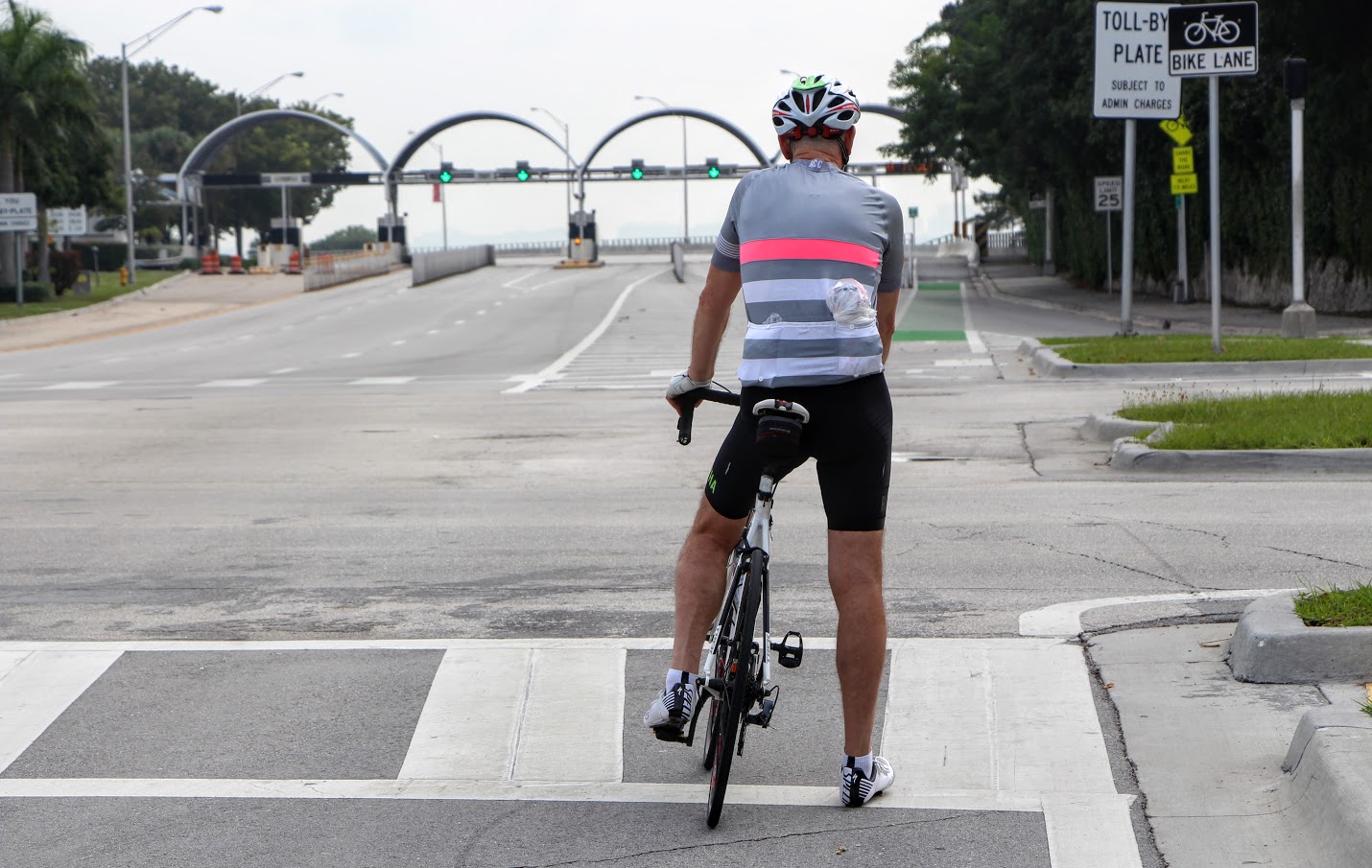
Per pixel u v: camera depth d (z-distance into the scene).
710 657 4.48
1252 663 5.36
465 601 7.12
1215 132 18.73
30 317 49.91
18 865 4.15
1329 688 5.24
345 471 12.17
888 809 4.46
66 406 18.92
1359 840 3.78
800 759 4.89
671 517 9.50
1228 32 18.16
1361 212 30.00
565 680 5.73
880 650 4.39
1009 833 4.26
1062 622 6.33
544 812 4.49
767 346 4.26
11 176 56.59
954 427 14.17
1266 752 4.72
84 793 4.70
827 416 4.26
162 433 15.38
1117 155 41.09
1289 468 10.58
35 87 55.72
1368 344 20.08
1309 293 32.81
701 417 16.05
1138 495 9.75
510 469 12.12
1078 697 5.34
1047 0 40.72
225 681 5.83
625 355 28.44
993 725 5.12
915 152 64.19
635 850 4.20
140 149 125.00
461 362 27.61
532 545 8.59
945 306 41.81
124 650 6.27
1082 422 14.13
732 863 4.09
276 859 4.18
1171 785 4.54
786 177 4.37
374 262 86.19
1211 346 19.73
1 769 4.92
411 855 4.20
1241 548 7.80
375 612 6.94
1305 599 5.74
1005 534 8.47
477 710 5.42
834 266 4.25
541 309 48.00
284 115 104.19
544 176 109.75
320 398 19.50
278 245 96.00
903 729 5.13
